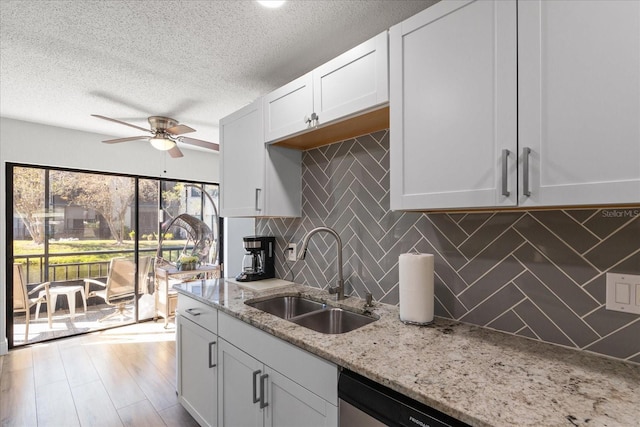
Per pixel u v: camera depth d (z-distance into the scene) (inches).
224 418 68.6
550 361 41.5
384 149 69.5
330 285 81.5
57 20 64.7
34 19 64.3
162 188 178.5
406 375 37.5
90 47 75.4
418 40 48.9
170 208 181.9
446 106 45.5
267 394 55.8
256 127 82.4
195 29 68.4
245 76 91.0
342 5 60.8
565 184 35.6
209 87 98.6
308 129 68.3
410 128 49.7
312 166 86.4
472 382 36.0
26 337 134.3
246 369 61.4
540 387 35.0
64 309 145.2
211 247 199.8
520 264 50.5
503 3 40.2
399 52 51.1
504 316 52.0
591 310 44.3
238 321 63.6
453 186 44.7
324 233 83.3
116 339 143.1
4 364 116.6
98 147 152.9
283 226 96.7
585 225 44.9
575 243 45.7
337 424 43.3
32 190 136.3
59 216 143.7
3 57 79.8
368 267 72.6
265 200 81.0
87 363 118.0
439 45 46.3
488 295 53.8
